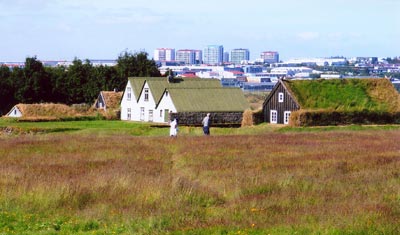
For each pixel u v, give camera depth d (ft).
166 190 297.94
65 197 280.51
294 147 524.52
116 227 236.02
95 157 461.78
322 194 293.02
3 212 260.21
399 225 222.69
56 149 520.42
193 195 288.51
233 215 252.21
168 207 268.62
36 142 585.63
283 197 283.59
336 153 472.03
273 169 380.99
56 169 384.68
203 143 568.82
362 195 289.94
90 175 347.36
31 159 446.60
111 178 328.49
